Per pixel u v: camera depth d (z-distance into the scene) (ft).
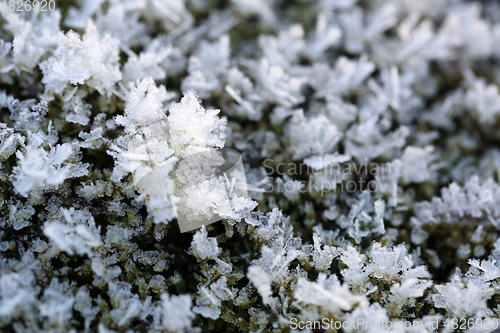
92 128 0.49
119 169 0.47
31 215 0.48
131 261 0.47
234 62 0.54
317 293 0.46
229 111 0.52
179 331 0.46
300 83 0.52
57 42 0.49
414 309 0.48
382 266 0.47
